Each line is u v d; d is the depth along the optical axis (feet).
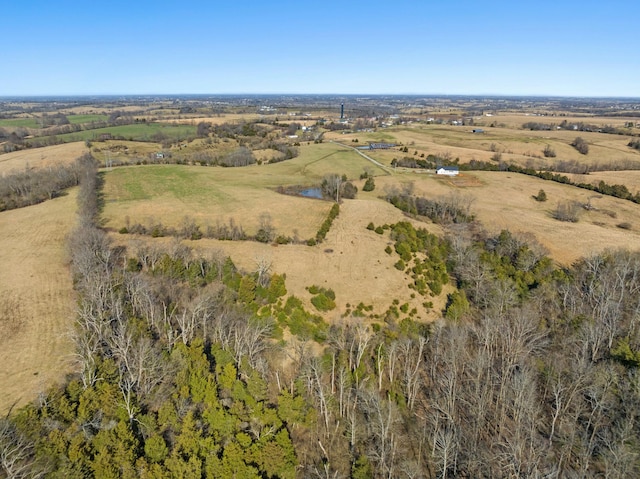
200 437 143.02
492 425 172.14
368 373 195.72
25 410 141.59
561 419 164.86
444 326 218.18
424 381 196.65
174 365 166.91
